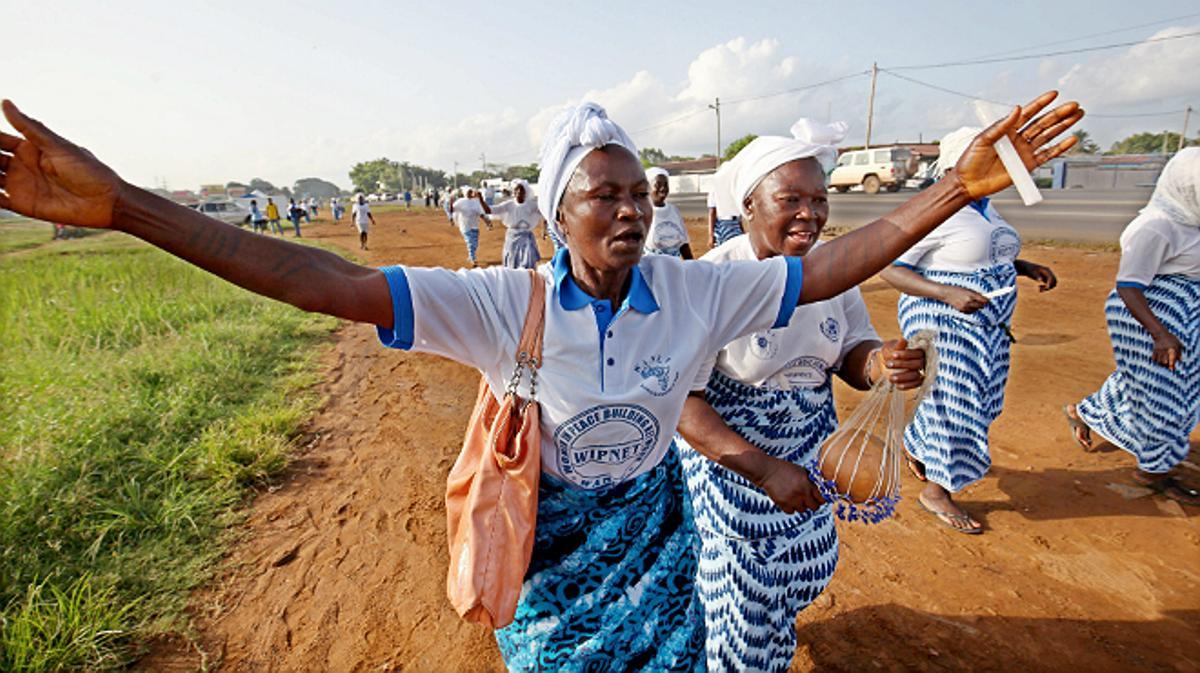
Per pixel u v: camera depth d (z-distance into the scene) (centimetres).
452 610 338
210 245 142
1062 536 378
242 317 936
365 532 406
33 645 288
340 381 702
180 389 579
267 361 738
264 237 148
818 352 216
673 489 208
